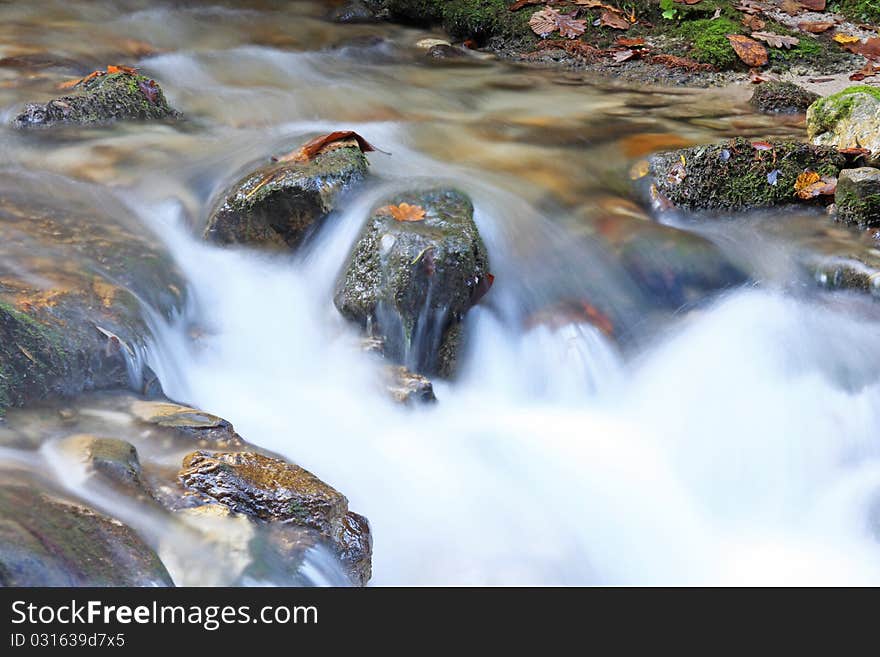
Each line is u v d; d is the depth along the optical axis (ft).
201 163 18.30
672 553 12.80
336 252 15.84
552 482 13.25
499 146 20.61
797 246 17.24
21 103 20.02
